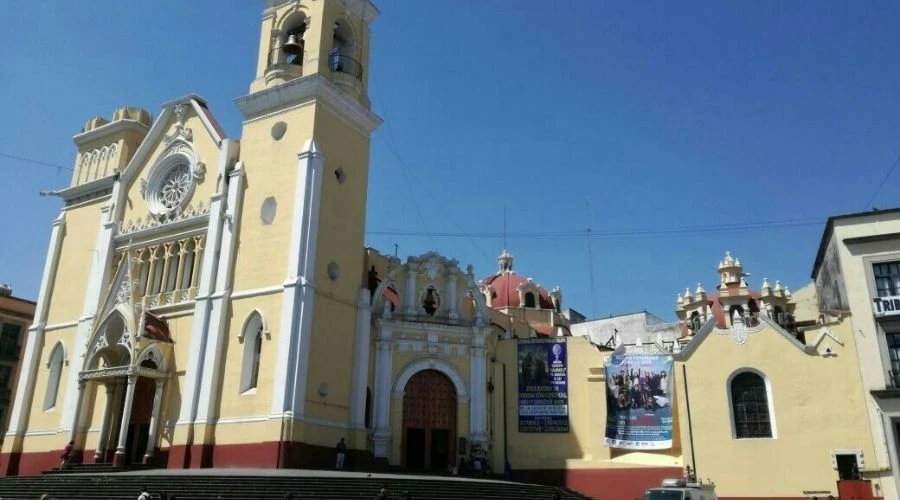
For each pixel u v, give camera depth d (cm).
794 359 3797
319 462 3588
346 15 4516
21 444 4591
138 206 4678
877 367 3594
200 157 4425
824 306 4612
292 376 3516
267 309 3738
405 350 4288
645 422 4116
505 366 4569
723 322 6406
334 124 4162
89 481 3153
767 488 3669
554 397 4391
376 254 4856
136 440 4050
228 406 3684
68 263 4966
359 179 4306
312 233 3791
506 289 6844
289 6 4456
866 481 3462
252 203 4047
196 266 4191
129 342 3956
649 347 5091
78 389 4169
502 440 4394
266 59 4381
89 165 5209
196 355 3828
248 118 4275
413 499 2878
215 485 2880
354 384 3944
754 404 3844
